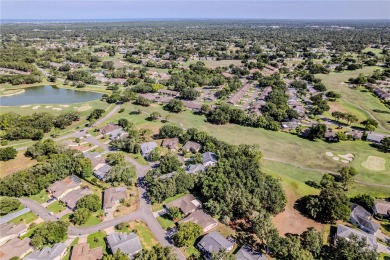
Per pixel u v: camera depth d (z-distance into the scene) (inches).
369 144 5920.3
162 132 6038.4
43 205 4060.0
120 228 3609.7
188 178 4347.9
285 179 4645.7
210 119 7190.0
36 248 3277.6
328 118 7253.9
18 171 4761.3
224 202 3841.0
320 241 3272.6
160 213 3934.5
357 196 4065.0
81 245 3275.1
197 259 3206.2
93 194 4084.6
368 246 3115.2
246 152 5098.4
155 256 3002.0
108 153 5546.3
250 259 3075.8
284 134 6437.0
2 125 6333.7
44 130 6373.0
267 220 3395.7
